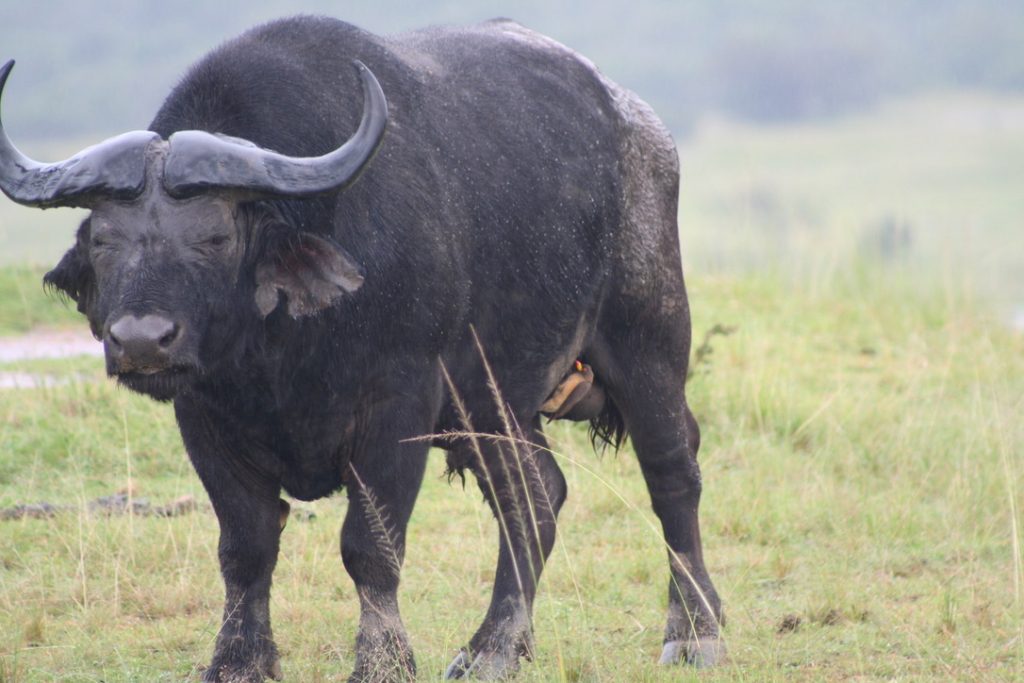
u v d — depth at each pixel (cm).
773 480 3400
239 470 2131
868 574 2783
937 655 2291
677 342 2594
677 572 2461
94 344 4594
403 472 2106
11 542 2780
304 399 2052
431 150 2205
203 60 2092
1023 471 3294
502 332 2350
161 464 3338
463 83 2359
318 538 2905
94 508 2986
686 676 2200
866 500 3222
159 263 1842
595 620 2542
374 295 2045
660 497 2562
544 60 2525
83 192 1852
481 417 2367
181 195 1864
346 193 2036
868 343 4862
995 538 3011
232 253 1905
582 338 2506
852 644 2383
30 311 4909
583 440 3569
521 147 2370
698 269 5834
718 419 3750
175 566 2717
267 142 2020
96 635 2388
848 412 3791
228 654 2108
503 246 2311
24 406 3559
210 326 1891
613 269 2528
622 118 2595
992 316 5253
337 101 2114
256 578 2150
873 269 5584
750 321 4862
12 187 1894
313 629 2438
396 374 2097
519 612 2322
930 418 3738
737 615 2562
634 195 2575
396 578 2097
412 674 2083
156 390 1877
